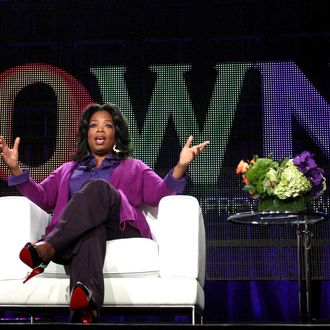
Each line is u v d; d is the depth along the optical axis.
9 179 5.36
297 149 7.77
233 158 7.78
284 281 7.66
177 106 7.88
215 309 7.68
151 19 8.00
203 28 7.95
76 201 4.52
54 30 8.06
